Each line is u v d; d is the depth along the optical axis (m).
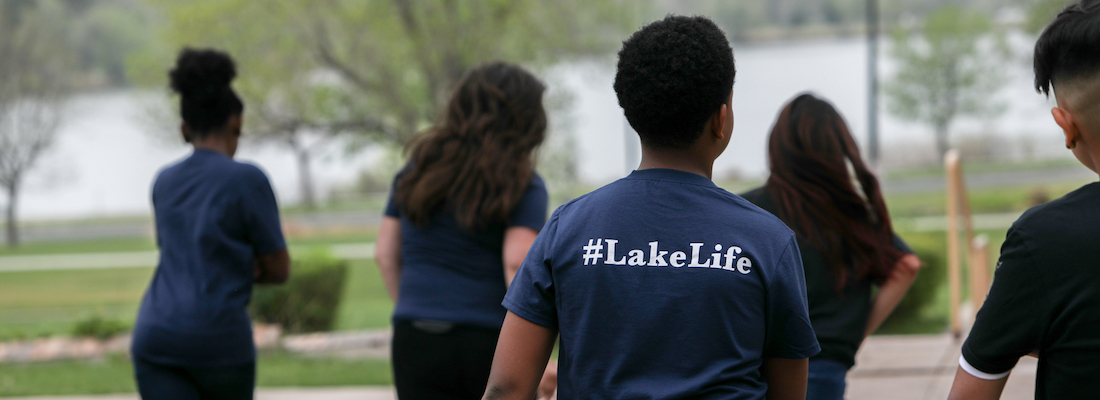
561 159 15.17
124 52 23.45
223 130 2.87
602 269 1.50
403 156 2.72
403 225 2.58
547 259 1.56
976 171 27.55
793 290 1.47
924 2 26.70
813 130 2.35
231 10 13.39
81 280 14.75
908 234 7.27
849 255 2.30
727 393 1.43
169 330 2.62
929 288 6.77
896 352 5.11
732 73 1.55
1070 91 1.41
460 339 2.41
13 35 21.95
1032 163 28.05
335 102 14.66
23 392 5.20
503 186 2.41
